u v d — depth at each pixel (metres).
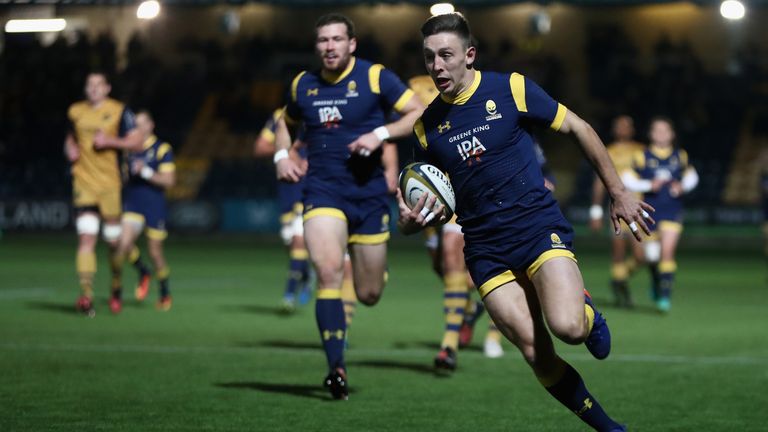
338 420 22.98
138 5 105.19
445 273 30.19
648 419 23.52
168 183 47.66
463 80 19.38
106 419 22.88
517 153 19.27
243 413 23.66
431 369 30.84
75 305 49.31
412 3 97.19
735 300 55.31
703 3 95.12
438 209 19.33
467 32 19.19
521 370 30.67
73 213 110.88
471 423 22.83
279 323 42.91
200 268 74.69
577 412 19.23
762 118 122.31
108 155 44.62
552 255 18.66
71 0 106.75
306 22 131.75
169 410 23.95
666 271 49.38
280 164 26.97
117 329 40.12
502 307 19.05
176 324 42.16
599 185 58.00
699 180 115.38
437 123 19.61
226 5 100.44
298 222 46.75
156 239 47.94
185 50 130.75
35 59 130.25
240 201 112.56
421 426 22.45
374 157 26.84
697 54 127.12
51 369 30.00
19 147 120.25
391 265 80.75
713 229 108.06
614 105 123.44
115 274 46.12
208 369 30.30
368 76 26.66
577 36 128.12
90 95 44.44
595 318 18.78
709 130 121.62
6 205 112.38
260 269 73.94
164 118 126.38
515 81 19.30
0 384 27.39
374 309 49.59
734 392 27.11
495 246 19.25
